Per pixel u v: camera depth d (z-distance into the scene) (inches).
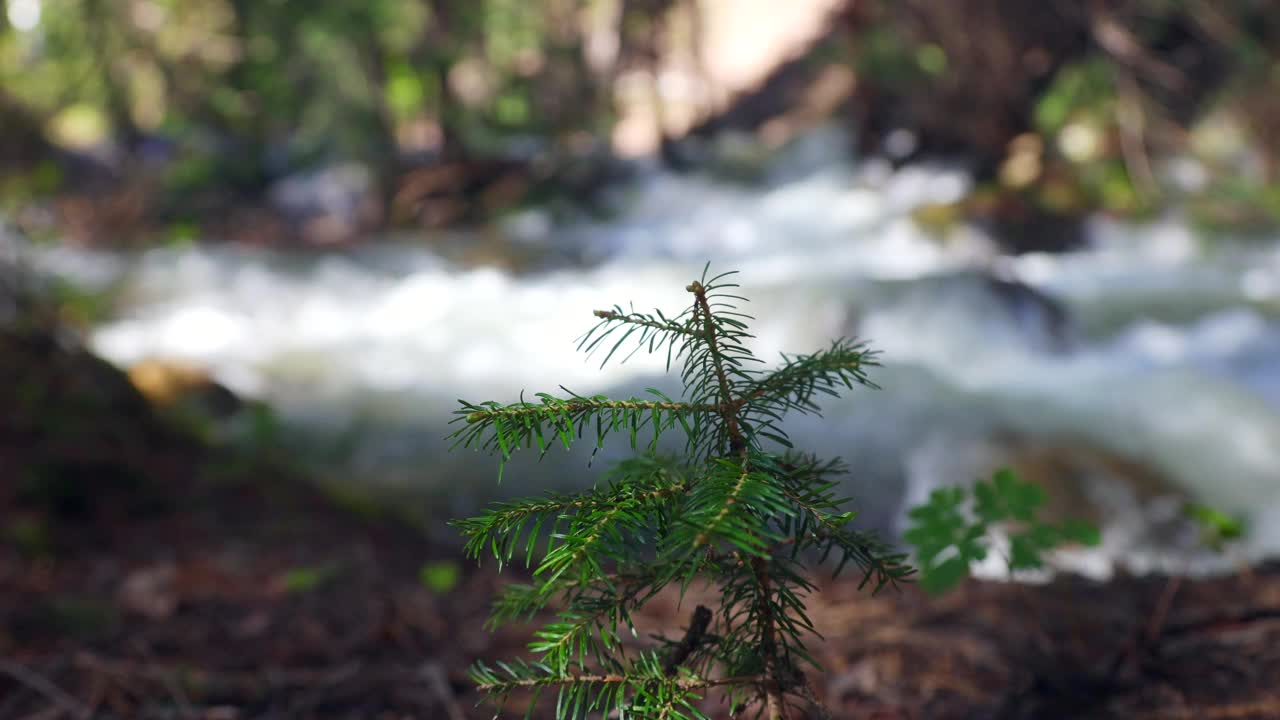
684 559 38.6
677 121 873.5
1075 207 533.0
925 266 493.0
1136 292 433.1
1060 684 81.5
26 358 227.6
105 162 688.4
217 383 298.5
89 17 668.1
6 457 187.8
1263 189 527.8
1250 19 561.0
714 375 45.3
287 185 700.0
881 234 544.1
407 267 551.5
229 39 725.9
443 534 192.2
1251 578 103.1
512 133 778.8
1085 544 90.7
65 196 621.3
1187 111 584.4
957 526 93.7
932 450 238.1
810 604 103.0
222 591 131.0
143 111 781.3
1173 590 90.7
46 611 119.6
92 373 234.7
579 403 44.1
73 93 700.0
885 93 681.0
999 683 81.9
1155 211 523.5
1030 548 91.6
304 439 282.2
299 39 697.6
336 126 735.1
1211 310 405.4
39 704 92.4
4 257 275.7
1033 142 600.7
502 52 795.4
